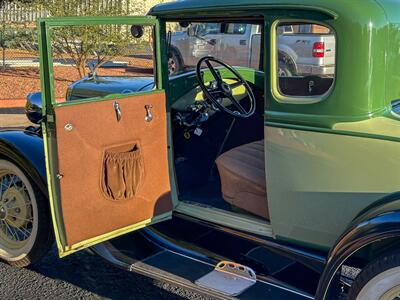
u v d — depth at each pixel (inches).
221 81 158.9
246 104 165.8
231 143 163.5
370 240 98.2
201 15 127.6
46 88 114.8
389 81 107.4
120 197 127.9
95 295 143.4
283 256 124.1
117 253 137.2
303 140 112.0
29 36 631.2
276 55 114.2
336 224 112.1
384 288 98.7
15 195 151.9
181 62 147.3
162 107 134.0
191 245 140.9
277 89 115.0
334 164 109.3
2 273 154.0
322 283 105.8
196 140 156.6
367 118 104.6
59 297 141.9
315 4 106.5
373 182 105.9
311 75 109.6
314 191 113.0
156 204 135.9
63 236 121.9
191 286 123.4
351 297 103.8
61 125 115.1
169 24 138.3
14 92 442.6
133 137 128.6
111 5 447.8
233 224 132.0
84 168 120.6
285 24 112.2
